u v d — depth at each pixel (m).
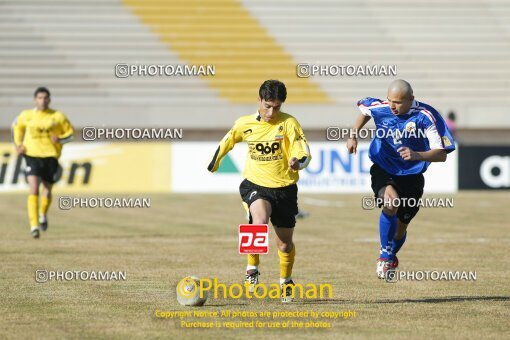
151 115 110.88
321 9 120.31
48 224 60.91
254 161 29.91
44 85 112.75
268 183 29.73
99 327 26.14
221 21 118.44
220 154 29.83
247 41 117.50
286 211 29.92
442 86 116.81
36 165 52.22
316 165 88.25
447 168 89.75
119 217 66.44
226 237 52.62
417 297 31.89
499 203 79.00
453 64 118.06
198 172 88.88
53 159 52.69
